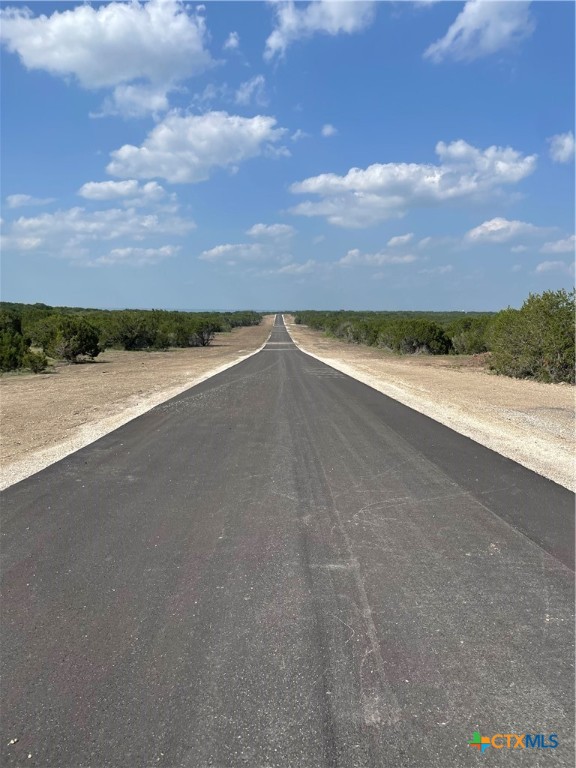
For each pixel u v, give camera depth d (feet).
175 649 11.46
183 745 8.84
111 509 20.22
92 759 8.60
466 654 11.26
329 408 44.16
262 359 107.45
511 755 8.64
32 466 26.40
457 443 31.19
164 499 21.38
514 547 16.72
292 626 12.32
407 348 131.85
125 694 10.06
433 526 18.47
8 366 83.82
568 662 11.02
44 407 45.85
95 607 13.20
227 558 15.96
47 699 9.96
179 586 14.25
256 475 24.68
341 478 24.17
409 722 9.32
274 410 43.09
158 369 87.30
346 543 17.04
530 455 28.48
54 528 18.31
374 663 10.94
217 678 10.50
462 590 14.01
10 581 14.56
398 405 45.98
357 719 9.39
